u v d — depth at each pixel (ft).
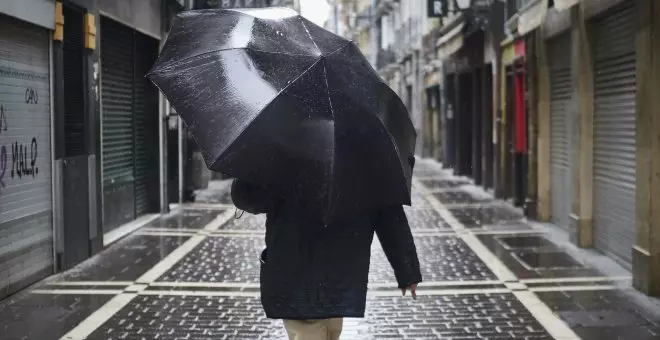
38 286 23.89
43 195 25.12
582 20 30.04
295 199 9.16
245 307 21.16
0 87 21.97
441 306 21.24
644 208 22.49
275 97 9.31
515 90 44.70
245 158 9.07
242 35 10.32
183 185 49.08
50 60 25.58
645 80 22.22
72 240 27.12
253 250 30.68
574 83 31.04
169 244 32.19
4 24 22.18
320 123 9.26
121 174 36.68
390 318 19.93
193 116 9.61
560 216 36.32
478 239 33.06
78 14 28.40
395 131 10.18
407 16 112.98
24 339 17.93
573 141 31.32
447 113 78.79
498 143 49.83
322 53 9.88
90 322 19.51
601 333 18.40
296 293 10.08
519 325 19.19
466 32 58.13
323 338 10.64
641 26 22.61
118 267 27.07
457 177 68.90
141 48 40.70
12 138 22.74
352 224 10.21
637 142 23.06
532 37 39.29
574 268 26.48
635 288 23.21
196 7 53.26
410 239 10.66
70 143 27.43
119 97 36.32
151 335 18.31
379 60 141.18
